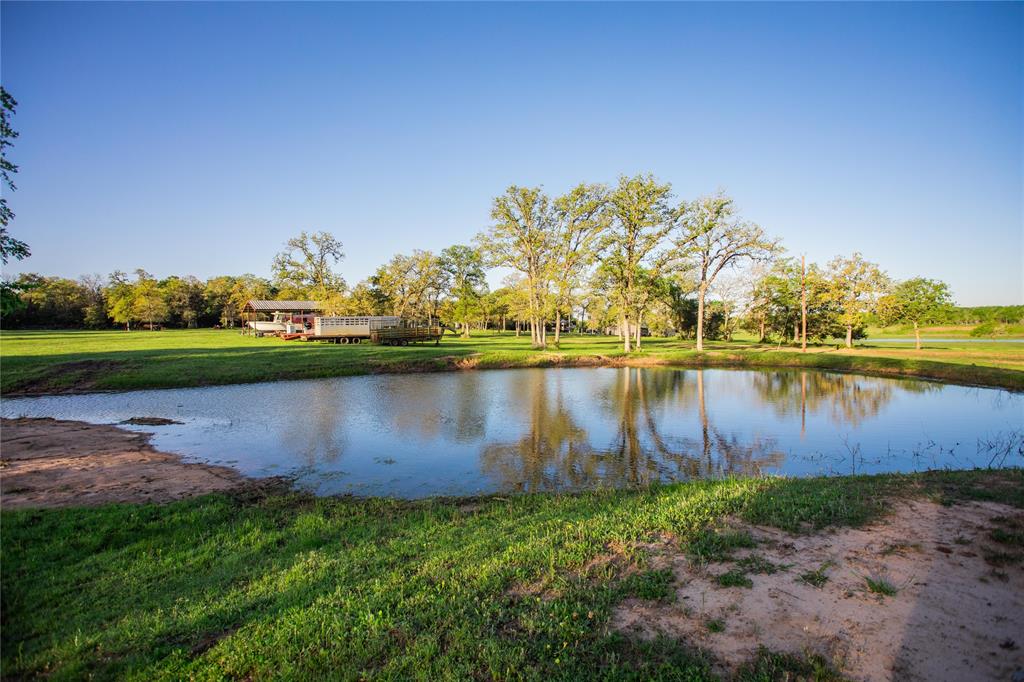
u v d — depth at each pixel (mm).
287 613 4441
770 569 4613
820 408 18219
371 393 21062
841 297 44469
